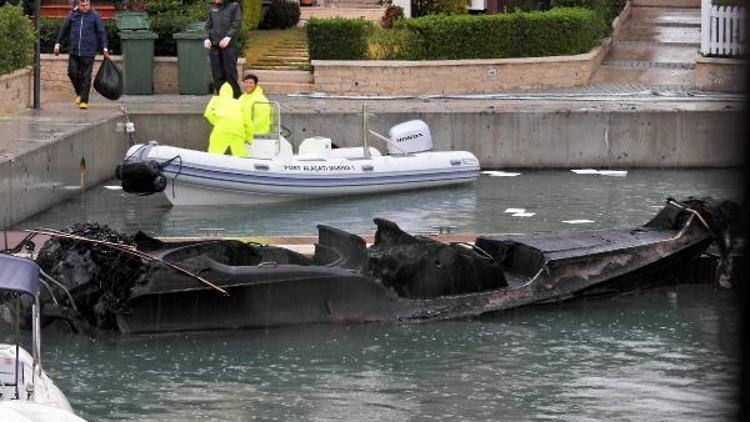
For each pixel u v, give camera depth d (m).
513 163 61.62
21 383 28.95
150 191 51.81
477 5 78.88
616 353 35.84
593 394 32.78
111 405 31.97
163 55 67.81
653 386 33.28
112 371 34.28
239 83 66.50
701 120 61.31
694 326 38.00
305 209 52.97
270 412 31.58
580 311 39.44
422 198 55.12
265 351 35.88
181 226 49.31
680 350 35.94
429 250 38.88
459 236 43.41
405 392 32.97
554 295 39.56
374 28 69.12
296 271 37.34
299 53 71.62
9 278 28.70
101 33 61.09
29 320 36.53
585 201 54.38
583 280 39.94
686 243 40.91
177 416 31.28
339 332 37.44
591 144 61.69
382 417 31.30
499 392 33.00
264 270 37.09
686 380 33.66
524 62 69.62
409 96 67.25
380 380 33.81
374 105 63.31
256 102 54.03
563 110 61.50
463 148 61.41
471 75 69.00
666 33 83.38
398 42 68.75
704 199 42.09
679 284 41.50
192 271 36.62
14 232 43.62
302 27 79.19
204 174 52.34
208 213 51.91
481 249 40.75
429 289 38.72
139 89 66.00
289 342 36.59
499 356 35.66
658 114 61.31
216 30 62.22
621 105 63.03
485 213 51.97
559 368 34.69
